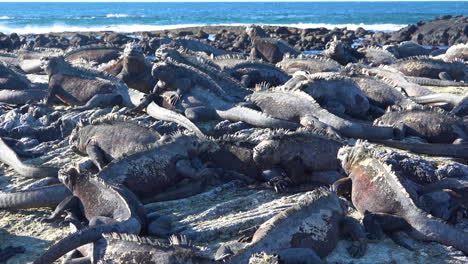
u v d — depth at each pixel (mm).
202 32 38125
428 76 15055
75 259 5344
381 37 37250
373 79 11805
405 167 7445
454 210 6383
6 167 8773
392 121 9945
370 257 5785
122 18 84500
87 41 32156
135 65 12133
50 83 12242
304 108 9953
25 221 6852
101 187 6504
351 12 117000
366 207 6531
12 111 11281
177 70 11141
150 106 10812
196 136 8047
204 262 4770
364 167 6848
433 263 5637
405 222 6074
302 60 14961
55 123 10398
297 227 5469
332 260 5723
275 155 7699
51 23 71188
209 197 7504
